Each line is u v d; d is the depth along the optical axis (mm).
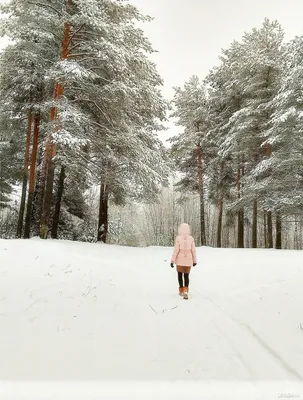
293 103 16828
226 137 21219
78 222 23422
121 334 3941
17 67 13898
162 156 19203
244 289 6570
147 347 3617
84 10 11664
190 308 5512
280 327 4273
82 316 4371
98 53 11891
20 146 18125
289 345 3691
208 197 27156
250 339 4031
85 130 14289
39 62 13352
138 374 2951
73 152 14078
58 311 4402
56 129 12617
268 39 20719
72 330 3865
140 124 16906
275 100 17078
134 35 14148
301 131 16641
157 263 11609
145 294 6406
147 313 4996
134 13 14031
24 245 8875
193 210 39156
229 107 23578
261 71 19875
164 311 5219
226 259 12188
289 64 16516
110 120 14531
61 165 15117
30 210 13953
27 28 12164
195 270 10195
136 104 15539
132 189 17328
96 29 12430
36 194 17484
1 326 3680
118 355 3334
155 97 15078
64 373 2855
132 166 15172
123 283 6832
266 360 3395
